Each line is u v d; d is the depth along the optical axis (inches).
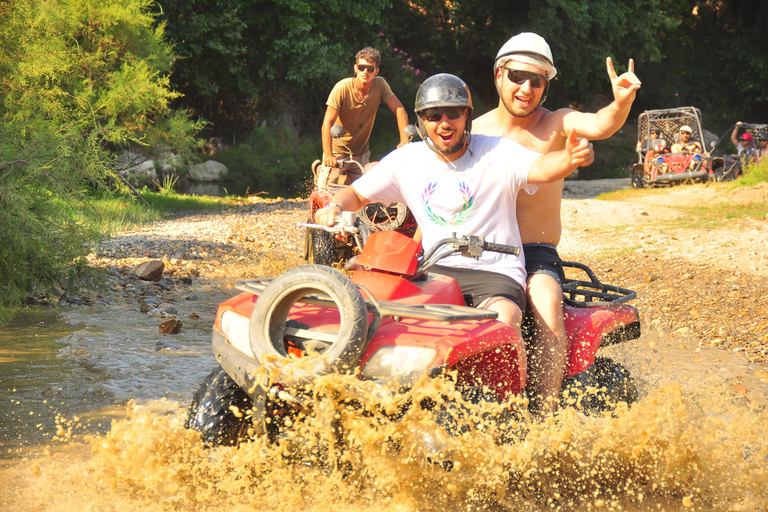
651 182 1104.8
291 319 175.2
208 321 377.7
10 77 529.3
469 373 176.6
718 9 2437.3
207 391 190.9
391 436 161.5
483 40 1947.6
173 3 1483.8
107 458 182.2
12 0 550.6
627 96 181.6
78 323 360.2
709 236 642.2
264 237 693.3
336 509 169.3
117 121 933.2
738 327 378.6
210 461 184.5
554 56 1827.0
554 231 222.1
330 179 472.7
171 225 749.3
